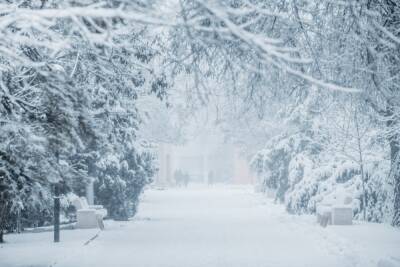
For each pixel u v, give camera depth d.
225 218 37.44
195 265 17.77
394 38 11.61
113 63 13.52
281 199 52.34
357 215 33.34
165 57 14.96
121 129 27.11
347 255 18.83
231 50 13.26
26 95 12.65
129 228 31.06
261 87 15.80
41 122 11.79
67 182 12.82
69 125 11.44
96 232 27.33
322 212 29.98
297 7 14.60
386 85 15.38
